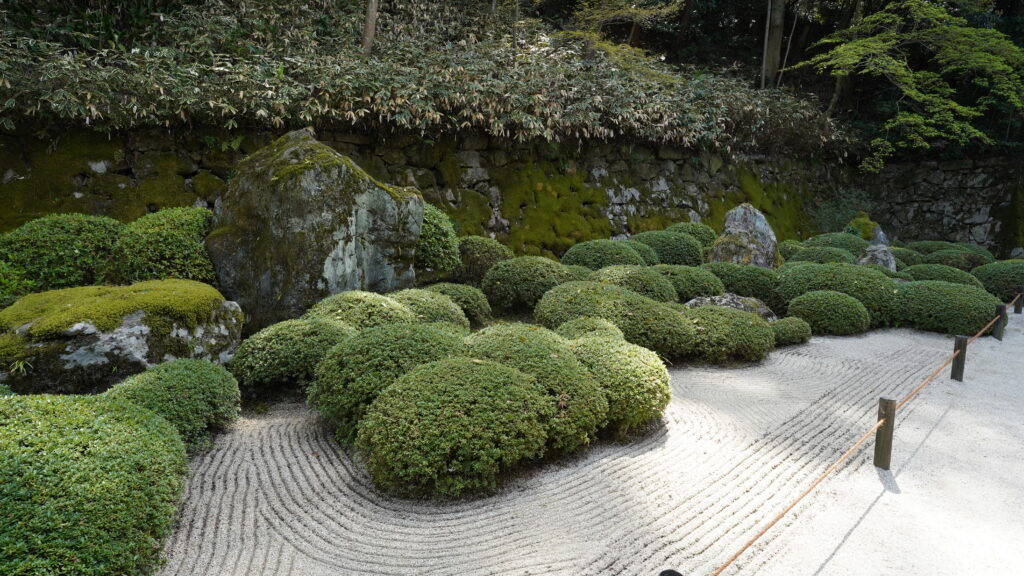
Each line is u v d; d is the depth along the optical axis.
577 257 8.04
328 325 4.34
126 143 6.57
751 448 3.62
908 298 7.03
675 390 4.72
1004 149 14.03
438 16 10.95
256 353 4.09
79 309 3.77
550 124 8.98
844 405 4.43
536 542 2.58
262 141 7.26
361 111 7.35
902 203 15.20
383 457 2.92
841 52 13.39
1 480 2.06
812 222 13.98
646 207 10.94
